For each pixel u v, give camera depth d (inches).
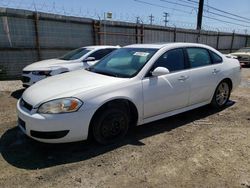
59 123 129.2
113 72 165.2
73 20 471.5
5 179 115.3
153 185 111.4
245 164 128.6
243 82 381.4
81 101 133.3
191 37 766.5
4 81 381.4
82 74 168.7
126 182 113.7
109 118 145.3
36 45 433.7
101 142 145.6
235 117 201.3
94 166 126.7
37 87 151.6
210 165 127.6
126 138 158.7
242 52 664.4
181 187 110.0
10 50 406.6
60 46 465.1
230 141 155.5
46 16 436.5
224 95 221.1
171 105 173.6
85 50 325.1
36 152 140.8
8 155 137.3
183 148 146.0
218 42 896.3
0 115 205.3
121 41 561.9
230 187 109.9
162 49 172.4
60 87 143.3
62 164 128.5
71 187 110.0
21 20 412.2
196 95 189.8
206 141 155.6
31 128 132.3
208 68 197.5
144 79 157.2
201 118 198.2
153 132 169.2
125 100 149.2
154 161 131.4
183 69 180.1
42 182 113.5
